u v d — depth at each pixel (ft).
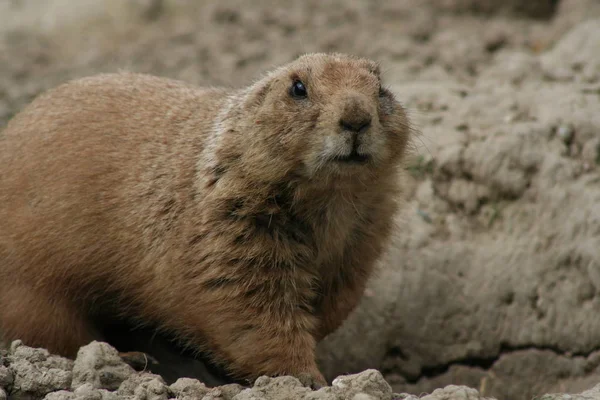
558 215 39.01
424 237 40.09
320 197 30.12
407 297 39.17
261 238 29.76
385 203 32.04
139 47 61.98
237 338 29.84
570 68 48.47
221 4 65.62
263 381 27.35
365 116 27.71
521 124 41.96
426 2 65.31
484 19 64.90
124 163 32.73
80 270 32.89
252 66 57.36
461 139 42.11
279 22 63.31
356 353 38.78
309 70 29.43
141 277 31.89
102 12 65.41
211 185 30.14
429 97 45.55
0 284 33.88
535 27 62.85
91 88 35.68
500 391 38.27
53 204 32.86
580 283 37.63
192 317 30.58
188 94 34.91
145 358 33.04
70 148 33.45
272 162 29.04
